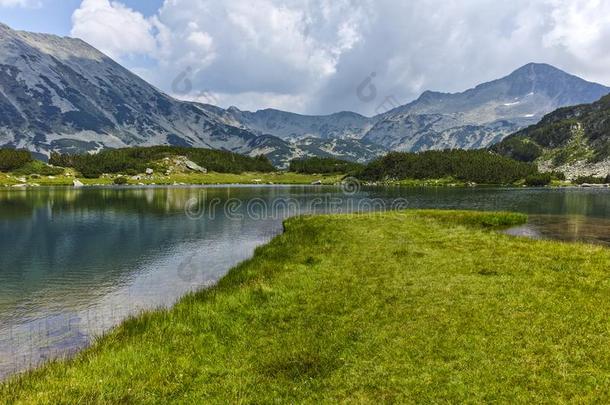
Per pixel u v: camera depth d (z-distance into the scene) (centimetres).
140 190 16862
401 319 1778
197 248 4675
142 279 3369
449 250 3016
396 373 1359
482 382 1259
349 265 2811
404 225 4534
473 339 1531
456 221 5319
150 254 4362
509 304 1822
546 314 1683
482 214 5659
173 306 2345
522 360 1358
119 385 1379
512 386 1225
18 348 2031
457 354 1434
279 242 4112
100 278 3412
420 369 1365
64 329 2297
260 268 2995
